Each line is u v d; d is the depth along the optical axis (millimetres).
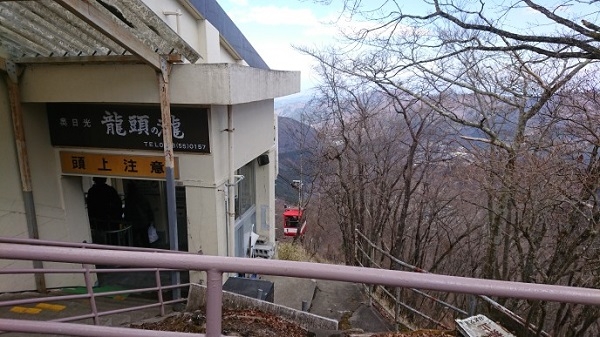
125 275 6328
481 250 10148
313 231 17188
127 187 6574
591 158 4762
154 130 5125
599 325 5844
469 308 4492
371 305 6547
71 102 4969
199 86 4520
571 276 5547
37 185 5152
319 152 13805
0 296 4688
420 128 9930
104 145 5270
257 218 8539
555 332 5656
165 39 3916
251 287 5254
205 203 5211
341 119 11930
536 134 6012
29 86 4750
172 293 5199
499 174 5852
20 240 2713
